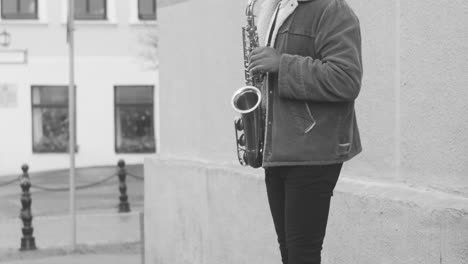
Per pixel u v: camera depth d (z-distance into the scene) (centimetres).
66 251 1126
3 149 2992
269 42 346
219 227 661
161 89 823
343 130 335
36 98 3023
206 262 690
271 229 568
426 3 419
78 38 3045
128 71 3061
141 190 2153
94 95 3044
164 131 818
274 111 336
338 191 483
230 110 660
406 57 437
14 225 1456
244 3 626
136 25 3059
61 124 3038
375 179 471
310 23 337
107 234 1298
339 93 324
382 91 461
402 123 443
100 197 1989
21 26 3009
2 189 2305
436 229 394
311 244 333
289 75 326
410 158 437
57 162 3020
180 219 746
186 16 756
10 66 3000
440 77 409
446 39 404
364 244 457
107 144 3042
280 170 341
